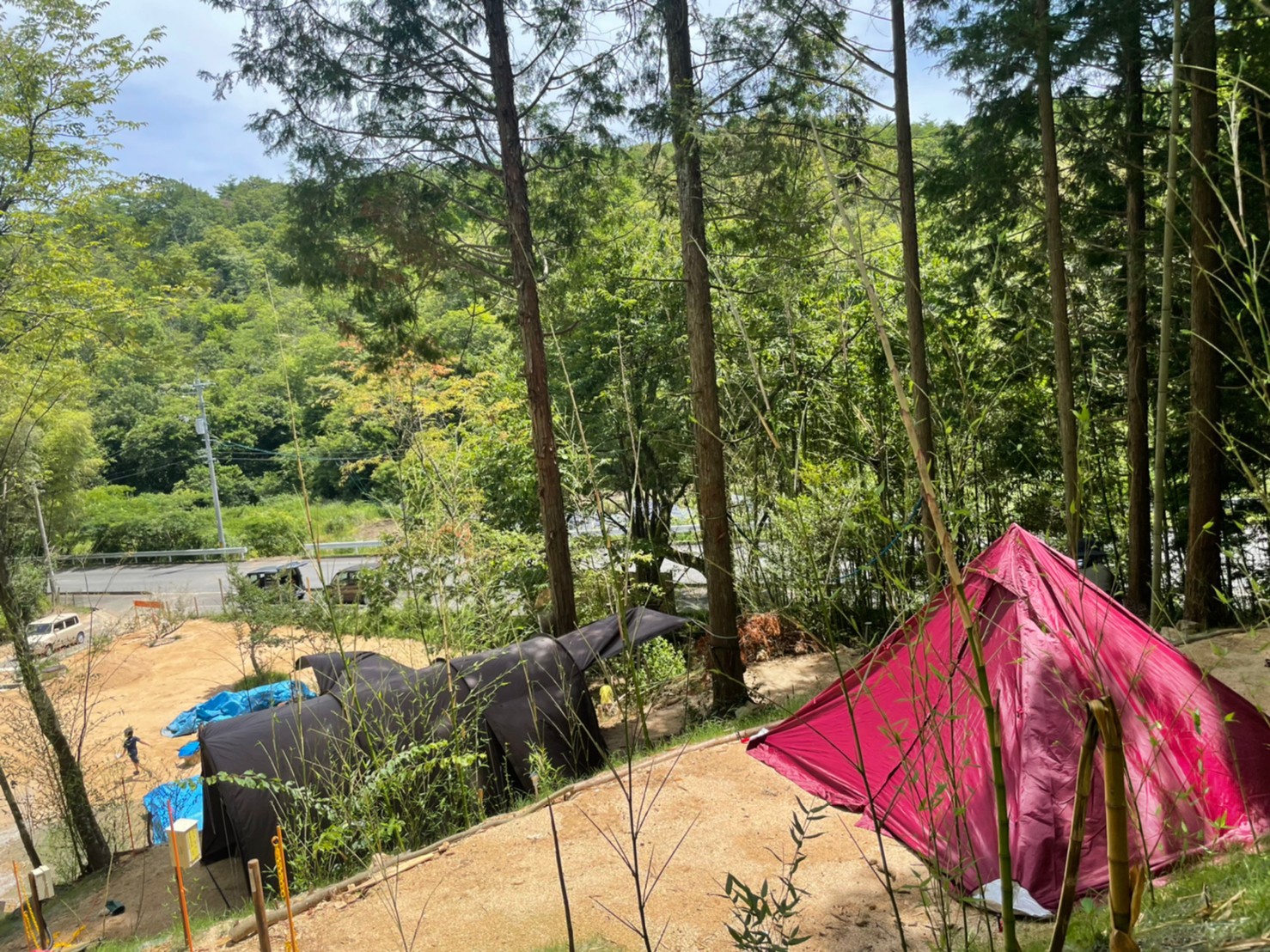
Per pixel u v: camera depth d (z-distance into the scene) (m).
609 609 13.19
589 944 4.80
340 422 19.66
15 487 12.78
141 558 41.22
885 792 5.89
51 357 13.21
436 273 13.72
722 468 11.02
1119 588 10.13
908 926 4.52
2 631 12.57
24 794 14.23
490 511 17.08
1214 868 3.53
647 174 13.19
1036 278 11.52
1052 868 4.40
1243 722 4.58
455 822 7.29
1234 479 10.35
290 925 3.33
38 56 11.48
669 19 11.20
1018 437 10.41
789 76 11.16
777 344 11.66
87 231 12.89
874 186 12.85
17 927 9.14
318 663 9.06
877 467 7.86
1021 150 11.14
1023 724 4.68
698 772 7.04
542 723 8.22
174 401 45.91
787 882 2.37
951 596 2.40
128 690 20.34
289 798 7.29
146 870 10.15
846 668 10.41
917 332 9.72
